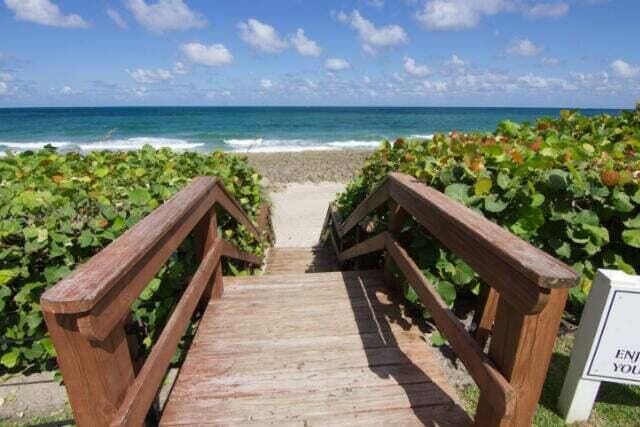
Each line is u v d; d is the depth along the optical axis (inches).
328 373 70.9
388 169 118.6
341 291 104.7
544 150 85.0
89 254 77.9
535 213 72.2
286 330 85.7
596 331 56.1
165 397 76.6
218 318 91.3
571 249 78.4
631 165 82.1
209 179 93.5
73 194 86.7
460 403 63.5
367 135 1327.5
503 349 45.1
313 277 114.5
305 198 441.4
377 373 70.9
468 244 51.8
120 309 39.1
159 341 53.5
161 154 149.0
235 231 143.9
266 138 1226.0
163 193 98.8
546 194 76.8
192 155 153.9
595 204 76.1
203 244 92.2
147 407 46.3
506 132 117.4
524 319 40.8
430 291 67.8
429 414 60.9
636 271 79.8
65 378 36.4
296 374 70.7
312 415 60.8
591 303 57.2
